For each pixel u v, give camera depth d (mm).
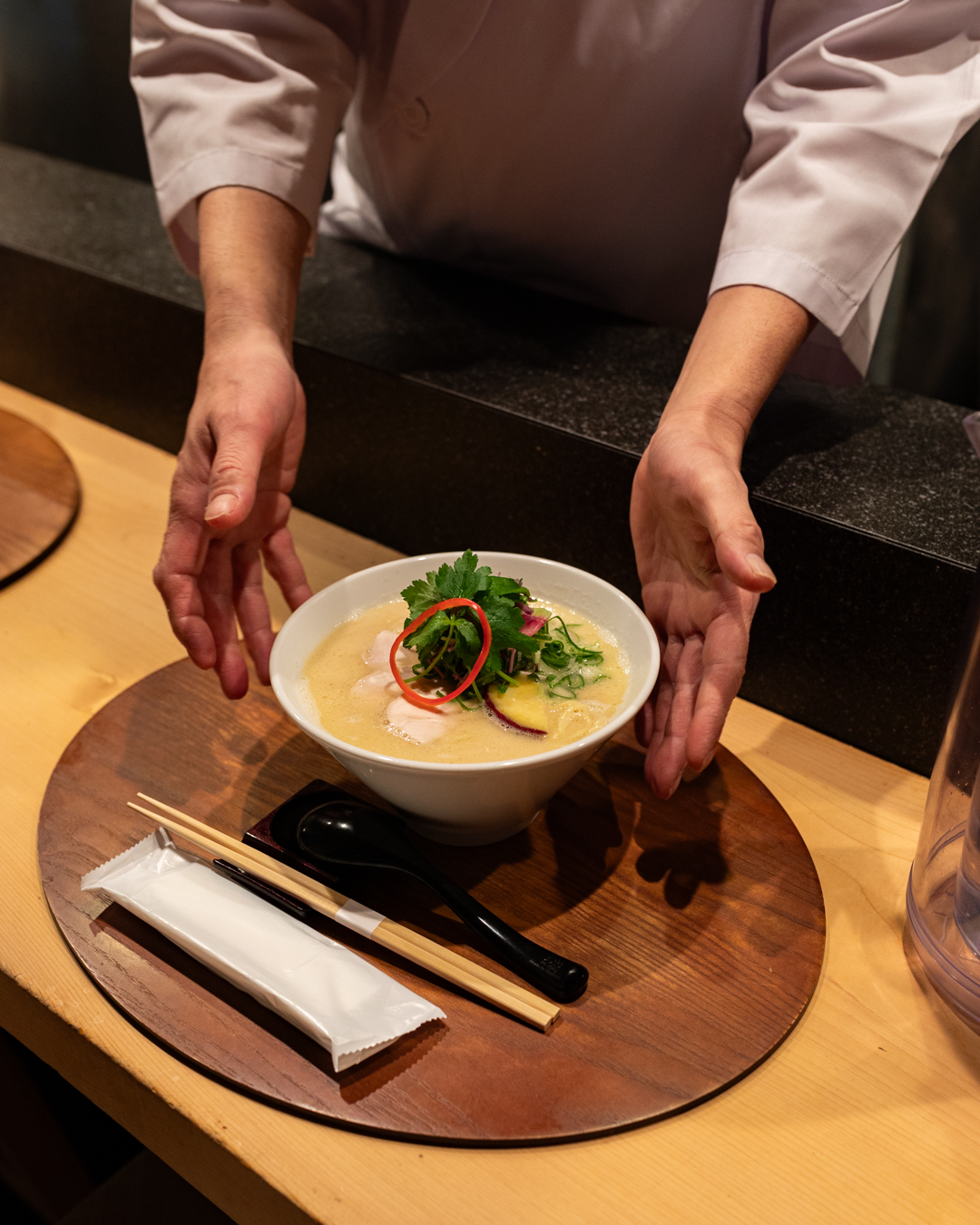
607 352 1035
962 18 750
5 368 1405
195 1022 571
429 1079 540
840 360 957
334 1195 497
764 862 679
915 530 748
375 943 618
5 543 1041
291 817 686
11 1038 942
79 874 672
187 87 933
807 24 842
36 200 1452
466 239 1204
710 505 581
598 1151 515
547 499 933
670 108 969
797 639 813
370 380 1005
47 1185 1048
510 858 684
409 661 703
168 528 768
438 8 942
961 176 1604
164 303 1144
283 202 933
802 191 767
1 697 859
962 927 586
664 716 694
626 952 615
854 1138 526
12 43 1961
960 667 580
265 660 791
